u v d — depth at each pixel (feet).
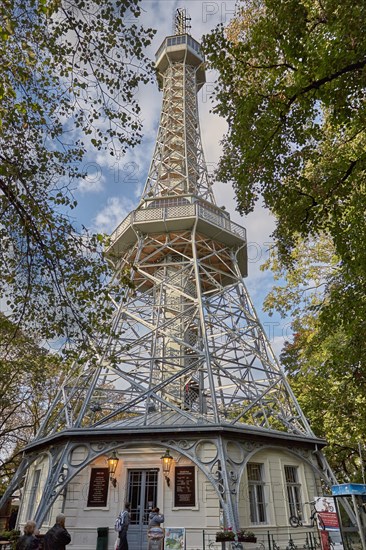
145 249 80.07
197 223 74.43
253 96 35.81
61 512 48.29
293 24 30.83
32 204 31.89
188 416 51.47
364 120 32.07
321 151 45.93
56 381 86.69
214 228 76.38
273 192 38.55
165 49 119.34
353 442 79.20
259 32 33.40
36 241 33.27
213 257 82.99
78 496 49.03
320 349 67.26
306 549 48.19
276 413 64.13
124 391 58.54
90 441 50.70
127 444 49.96
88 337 38.60
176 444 49.08
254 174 38.24
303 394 76.38
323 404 71.82
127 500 48.67
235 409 75.46
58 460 49.90
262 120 34.45
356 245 34.78
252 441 52.11
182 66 117.19
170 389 67.00
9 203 32.35
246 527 47.32
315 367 68.69
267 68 35.37
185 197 82.99
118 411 53.62
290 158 38.37
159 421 55.31
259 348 69.41
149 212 76.79
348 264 35.47
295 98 32.60
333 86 30.04
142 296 71.67
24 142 33.32
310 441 57.16
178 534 41.22
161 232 77.15
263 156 36.11
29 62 29.60
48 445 55.01
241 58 36.88
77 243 35.94
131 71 34.35
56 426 57.47
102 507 48.21
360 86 29.96
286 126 35.60
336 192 36.32
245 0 48.55
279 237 44.24
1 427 90.63
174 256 81.20
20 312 36.78
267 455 54.29
